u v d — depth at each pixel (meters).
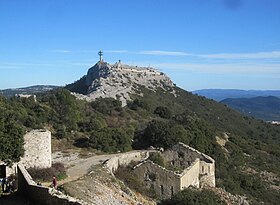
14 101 89.25
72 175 46.56
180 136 76.19
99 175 45.72
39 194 30.38
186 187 53.22
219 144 92.50
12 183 35.81
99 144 72.12
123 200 41.75
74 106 96.19
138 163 58.97
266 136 159.25
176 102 172.00
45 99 97.00
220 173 76.38
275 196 76.69
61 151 68.44
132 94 158.88
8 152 37.88
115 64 197.62
